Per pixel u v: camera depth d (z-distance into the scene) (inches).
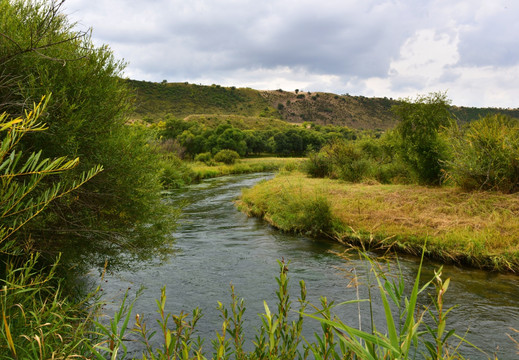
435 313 227.9
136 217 218.8
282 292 63.5
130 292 258.4
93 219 193.5
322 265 337.7
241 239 452.1
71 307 80.1
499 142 459.8
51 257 163.8
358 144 944.9
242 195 805.9
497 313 227.9
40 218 157.0
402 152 619.8
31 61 163.9
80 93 177.2
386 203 500.4
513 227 352.5
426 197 492.1
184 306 242.2
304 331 204.4
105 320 198.2
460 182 502.0
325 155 941.2
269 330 56.2
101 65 195.9
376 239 374.0
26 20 177.5
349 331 41.4
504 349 184.4
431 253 341.4
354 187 666.2
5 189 45.3
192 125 3166.8
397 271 305.9
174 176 1050.7
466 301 247.0
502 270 305.0
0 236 52.6
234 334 68.2
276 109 7716.5
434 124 577.3
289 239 449.4
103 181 195.2
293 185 733.9
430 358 47.5
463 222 385.7
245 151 3166.8
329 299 255.1
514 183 453.1
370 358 40.8
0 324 61.2
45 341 61.7
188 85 7549.2
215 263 346.9
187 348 56.9
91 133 189.8
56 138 158.6
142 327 55.9
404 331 45.3
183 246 416.5
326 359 52.1
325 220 449.1
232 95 7785.4
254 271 323.6
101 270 214.2
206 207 716.0
